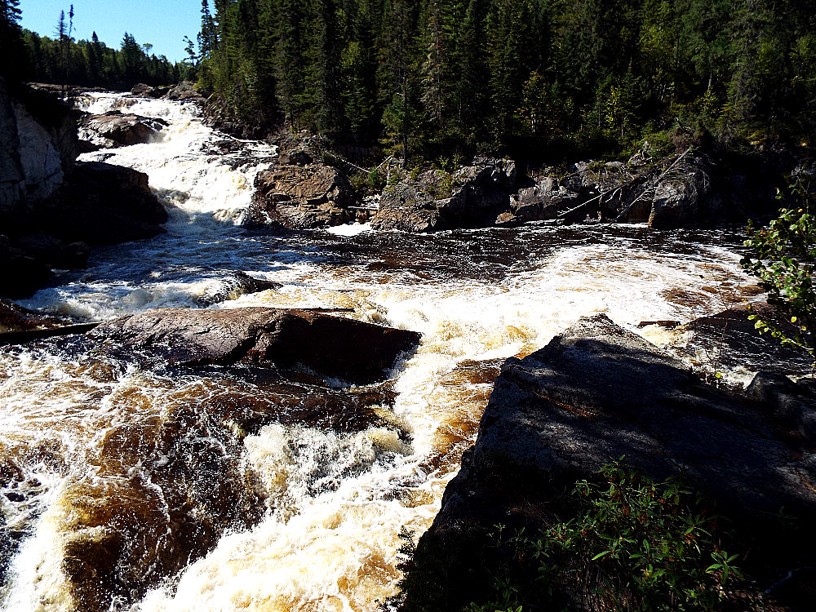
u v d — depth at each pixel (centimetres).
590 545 405
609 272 2150
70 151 2838
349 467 876
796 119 4019
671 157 3656
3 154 2359
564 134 4500
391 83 4741
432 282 2047
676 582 337
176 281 1919
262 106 5538
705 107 4516
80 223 2583
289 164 4047
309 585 635
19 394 1001
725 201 3478
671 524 388
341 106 4725
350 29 5897
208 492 796
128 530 707
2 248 1725
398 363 1335
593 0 5359
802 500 504
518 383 775
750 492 518
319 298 1772
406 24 5241
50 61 8419
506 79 4303
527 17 5041
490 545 486
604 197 3588
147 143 4641
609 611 389
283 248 2691
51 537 677
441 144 4322
